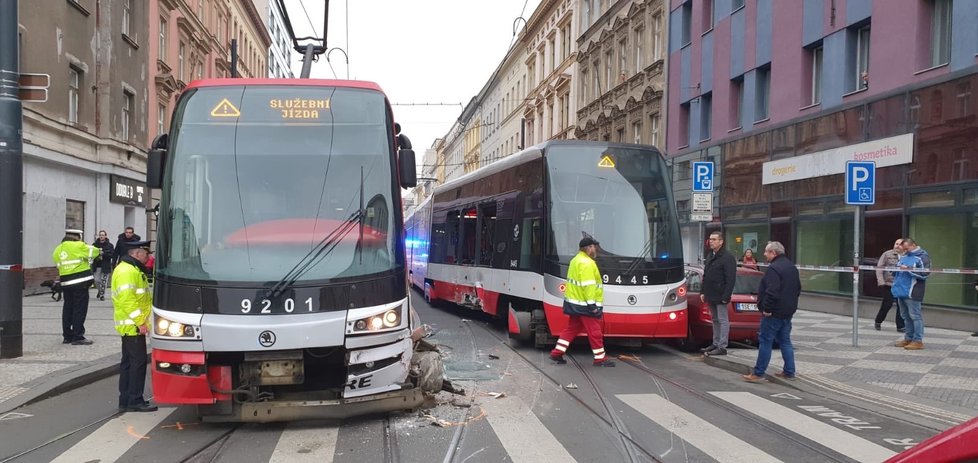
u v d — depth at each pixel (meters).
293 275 5.98
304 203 6.40
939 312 13.95
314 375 6.47
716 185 23.28
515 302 12.61
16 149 9.55
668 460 5.43
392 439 5.97
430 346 8.44
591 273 9.71
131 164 25.14
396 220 6.56
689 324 11.78
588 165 11.26
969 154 13.36
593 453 5.61
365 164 6.65
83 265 10.84
